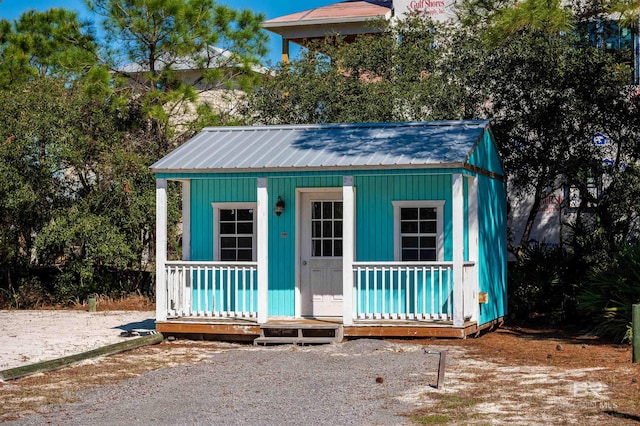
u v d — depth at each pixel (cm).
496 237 1830
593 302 1675
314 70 2430
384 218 1647
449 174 1614
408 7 2608
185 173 1608
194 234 1738
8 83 2491
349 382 1146
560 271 1989
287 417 939
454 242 1509
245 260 1719
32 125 2322
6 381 1172
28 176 2348
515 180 2102
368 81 2439
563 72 2012
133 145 2422
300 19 3102
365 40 2456
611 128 2045
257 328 1563
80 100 2367
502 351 1425
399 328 1533
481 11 2312
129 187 2347
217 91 2811
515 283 1986
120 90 2411
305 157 1591
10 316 2189
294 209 1681
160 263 1625
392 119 2247
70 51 2361
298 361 1338
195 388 1114
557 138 2044
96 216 2352
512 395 1041
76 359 1331
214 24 2397
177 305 1634
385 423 906
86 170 2428
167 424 912
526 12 1778
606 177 2091
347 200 1542
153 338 1564
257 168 1562
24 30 2578
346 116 2270
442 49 2333
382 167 1511
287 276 1678
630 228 2092
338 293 1666
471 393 1059
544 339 1609
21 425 911
